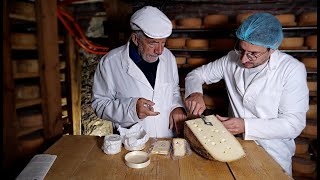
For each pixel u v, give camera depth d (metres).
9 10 1.39
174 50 2.18
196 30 2.03
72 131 2.70
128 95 1.30
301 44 1.87
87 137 1.16
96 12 2.74
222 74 1.42
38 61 1.61
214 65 1.46
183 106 1.38
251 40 1.05
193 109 1.21
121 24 2.19
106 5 2.18
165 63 1.35
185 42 2.07
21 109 1.66
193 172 0.87
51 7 1.63
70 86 2.66
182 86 2.02
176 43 2.07
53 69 1.68
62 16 2.49
